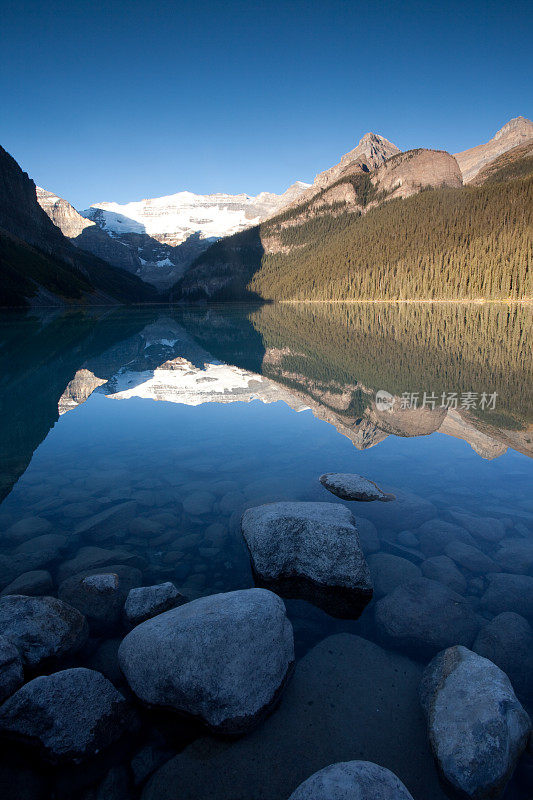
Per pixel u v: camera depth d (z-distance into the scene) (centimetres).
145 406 1035
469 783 212
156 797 218
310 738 250
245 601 310
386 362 1561
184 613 306
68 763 238
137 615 346
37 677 273
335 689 284
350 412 935
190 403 1057
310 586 397
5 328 3250
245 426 869
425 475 612
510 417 850
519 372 1291
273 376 1388
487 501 528
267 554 407
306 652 321
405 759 235
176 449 739
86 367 1605
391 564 411
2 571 403
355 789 198
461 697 251
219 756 241
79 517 509
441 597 362
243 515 490
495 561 409
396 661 310
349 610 368
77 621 336
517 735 231
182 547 452
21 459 695
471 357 1588
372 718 262
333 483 573
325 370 1475
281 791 221
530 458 662
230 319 5081
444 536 454
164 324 4253
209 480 616
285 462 677
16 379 1359
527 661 294
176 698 265
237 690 261
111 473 636
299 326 3625
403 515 500
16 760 240
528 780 221
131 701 280
